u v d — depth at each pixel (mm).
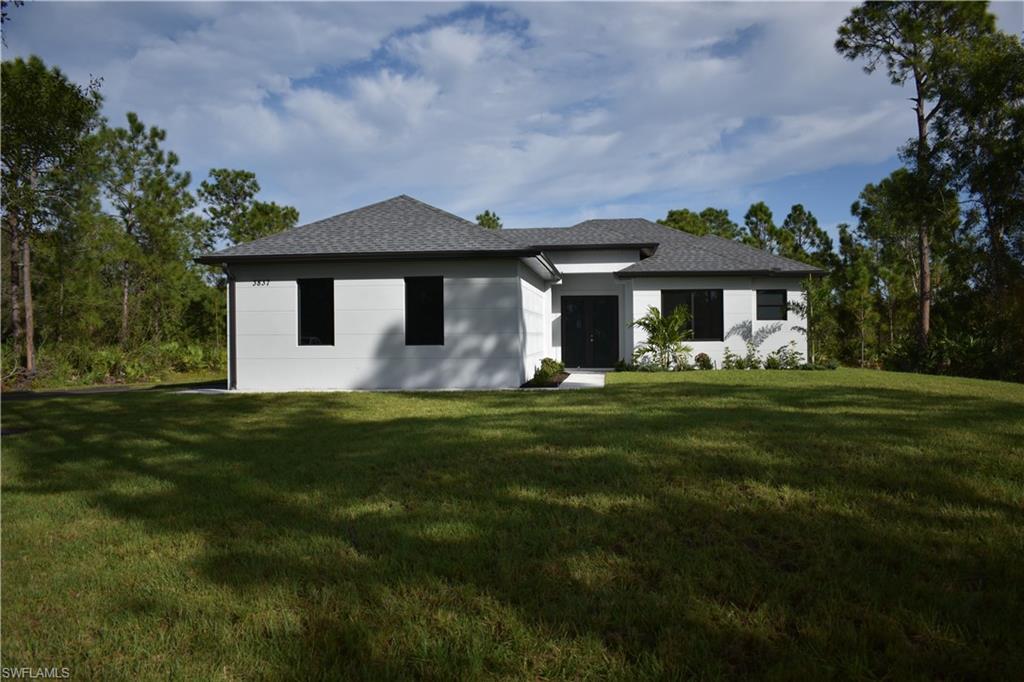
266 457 5895
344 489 4625
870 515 3762
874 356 20828
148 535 3756
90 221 18734
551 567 3096
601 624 2527
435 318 13023
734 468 4859
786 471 4742
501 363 12555
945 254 20391
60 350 18344
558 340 19422
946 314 20531
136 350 20094
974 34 19594
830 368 16828
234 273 13164
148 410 9828
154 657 2375
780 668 2170
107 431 7777
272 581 3008
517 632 2467
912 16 19844
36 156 17047
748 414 7684
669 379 13602
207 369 23344
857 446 5551
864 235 25812
